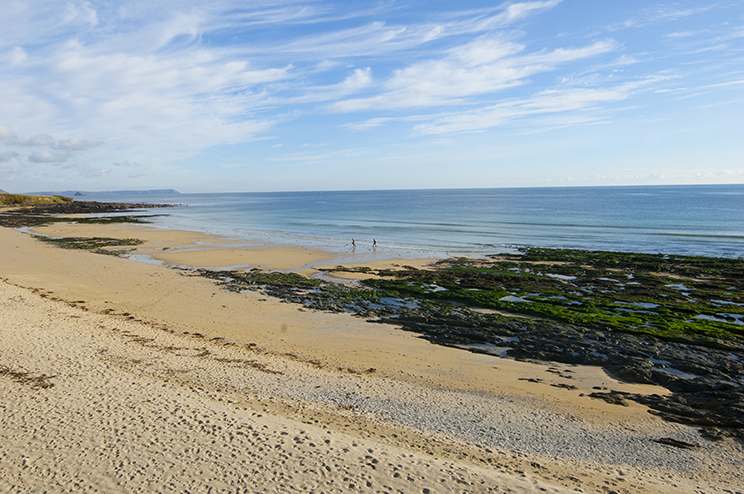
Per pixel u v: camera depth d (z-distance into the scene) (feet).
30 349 49.06
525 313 75.61
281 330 67.21
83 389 38.96
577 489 27.78
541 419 40.40
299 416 37.50
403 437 34.81
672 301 82.38
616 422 40.16
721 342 60.03
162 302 81.76
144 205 493.77
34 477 25.55
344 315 75.56
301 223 258.98
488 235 189.37
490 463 31.04
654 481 29.84
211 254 138.82
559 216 275.18
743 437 37.29
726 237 167.53
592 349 59.41
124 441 29.78
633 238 170.81
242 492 24.66
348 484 25.77
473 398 45.09
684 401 44.52
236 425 32.91
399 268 117.08
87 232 199.21
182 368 48.29
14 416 33.01
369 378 49.78
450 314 74.90
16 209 365.20
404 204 477.77
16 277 98.02
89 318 67.82
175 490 24.66
